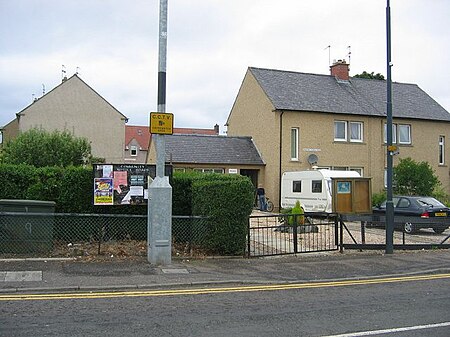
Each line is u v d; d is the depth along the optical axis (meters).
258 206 32.06
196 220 12.67
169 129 11.38
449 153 36.50
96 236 13.14
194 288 9.31
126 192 13.35
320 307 7.95
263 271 11.06
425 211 19.77
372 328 6.70
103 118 46.12
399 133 34.88
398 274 11.17
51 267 10.39
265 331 6.48
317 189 26.58
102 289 8.88
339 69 36.31
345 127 33.19
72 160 32.22
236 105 36.66
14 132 51.56
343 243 14.73
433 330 6.62
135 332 6.31
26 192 13.08
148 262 11.28
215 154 31.84
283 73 34.84
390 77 14.55
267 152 32.09
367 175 33.34
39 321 6.72
